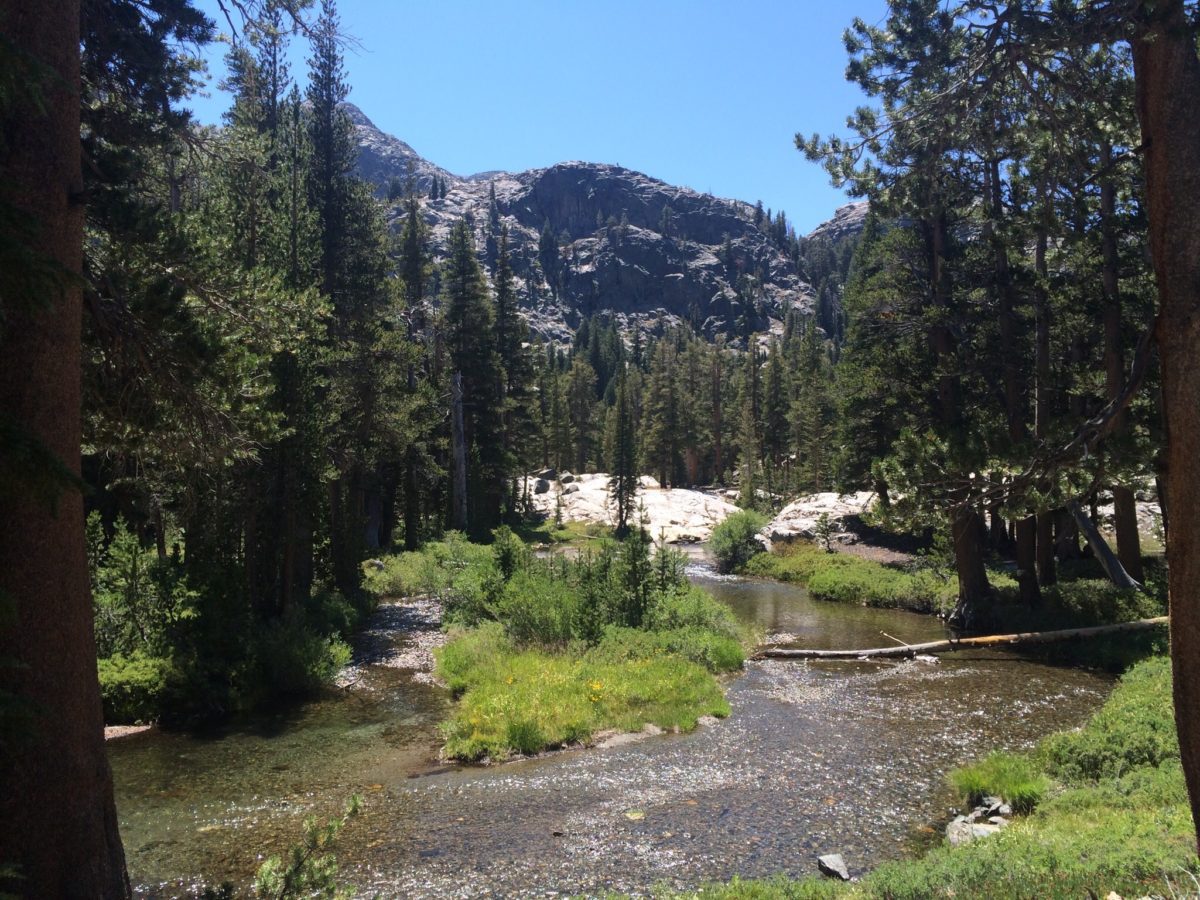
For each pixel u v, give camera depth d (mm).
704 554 44094
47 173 5500
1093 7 5762
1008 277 20719
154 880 8438
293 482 19609
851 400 27891
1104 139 6910
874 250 23484
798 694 15922
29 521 5148
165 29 9852
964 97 6914
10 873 3709
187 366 8977
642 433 80375
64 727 5250
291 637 17219
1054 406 23016
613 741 13125
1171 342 4980
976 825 9219
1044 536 22750
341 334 28844
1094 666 17328
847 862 8578
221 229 17641
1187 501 4820
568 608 19172
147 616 15820
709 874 8391
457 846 9164
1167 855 6395
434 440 40250
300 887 4918
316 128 31375
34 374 5254
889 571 29797
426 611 25375
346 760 12383
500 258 52781
